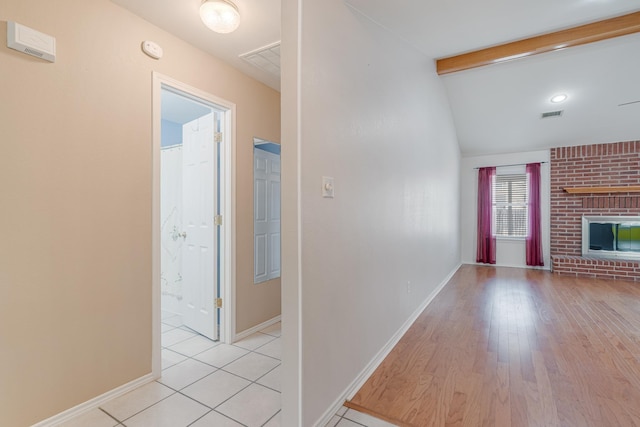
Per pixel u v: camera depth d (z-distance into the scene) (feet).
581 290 13.84
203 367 7.33
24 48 4.84
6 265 4.74
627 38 9.47
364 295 6.75
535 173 18.70
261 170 10.18
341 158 5.88
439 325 9.75
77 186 5.54
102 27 5.88
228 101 8.71
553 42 9.55
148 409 5.71
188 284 9.99
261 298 9.96
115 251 6.10
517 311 11.06
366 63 6.93
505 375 6.73
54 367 5.25
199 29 7.03
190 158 9.88
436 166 12.92
